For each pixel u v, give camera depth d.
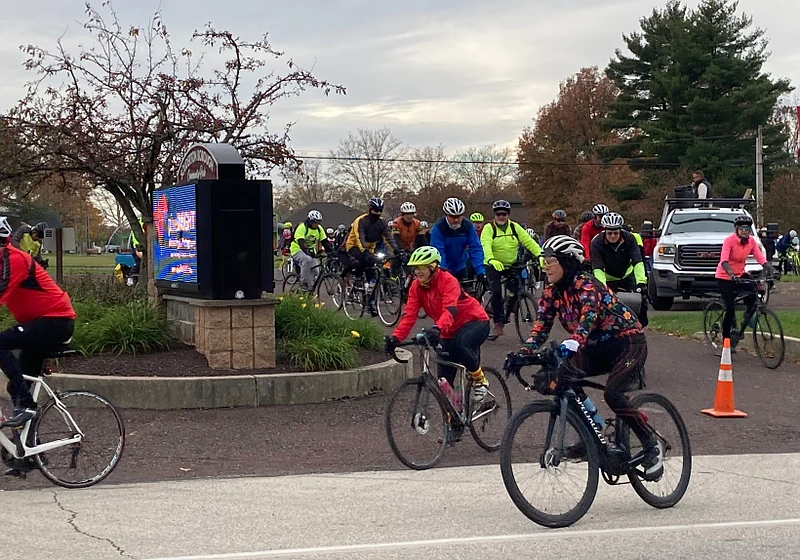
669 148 53.47
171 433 8.88
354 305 17.14
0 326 11.78
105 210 55.50
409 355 11.62
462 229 12.50
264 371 10.43
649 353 13.72
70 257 56.84
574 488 6.10
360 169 81.31
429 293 7.84
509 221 14.16
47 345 6.98
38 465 6.92
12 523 6.09
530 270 17.45
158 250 12.10
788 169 57.66
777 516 6.27
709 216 20.77
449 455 8.18
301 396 10.15
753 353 13.48
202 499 6.71
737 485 7.13
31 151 14.09
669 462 6.56
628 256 11.20
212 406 9.86
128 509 6.44
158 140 14.37
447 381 7.93
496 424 8.31
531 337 6.30
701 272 19.33
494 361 12.64
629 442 6.40
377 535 5.81
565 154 69.75
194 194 10.73
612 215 10.95
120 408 9.73
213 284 10.66
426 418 7.73
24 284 6.93
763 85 50.72
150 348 11.05
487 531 5.90
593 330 6.29
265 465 7.81
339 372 10.37
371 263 16.50
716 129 52.28
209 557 5.36
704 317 13.84
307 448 8.38
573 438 6.11
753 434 8.96
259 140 14.88
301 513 6.33
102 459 7.18
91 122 14.14
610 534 5.83
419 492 6.92
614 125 57.81
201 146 11.24
